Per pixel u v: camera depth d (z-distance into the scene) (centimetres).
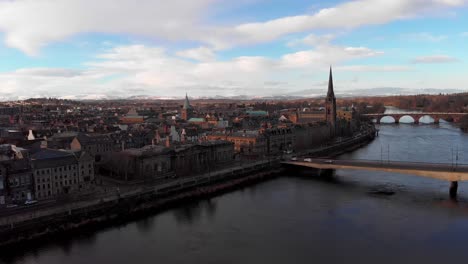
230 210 15475
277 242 12094
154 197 16175
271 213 15038
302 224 13712
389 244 11875
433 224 13562
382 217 14375
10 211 13338
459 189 18725
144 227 13525
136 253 11325
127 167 18812
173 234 12838
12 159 15212
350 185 19950
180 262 10738
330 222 13900
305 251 11419
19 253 11306
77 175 17038
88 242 12156
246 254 11225
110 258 11006
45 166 15575
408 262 10650
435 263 10575
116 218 14362
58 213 13100
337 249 11531
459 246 11656
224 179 19850
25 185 14750
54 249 11619
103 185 17612
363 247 11662
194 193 17625
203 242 12138
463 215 14512
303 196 17638
